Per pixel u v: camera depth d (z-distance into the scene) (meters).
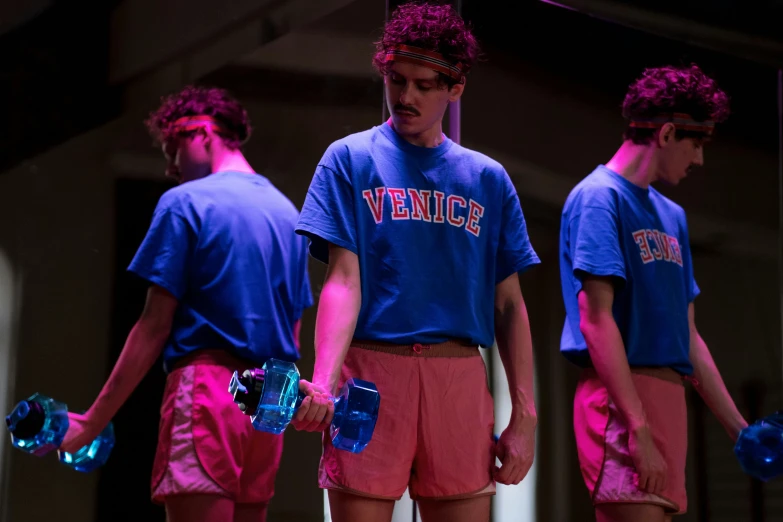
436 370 2.61
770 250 4.62
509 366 2.79
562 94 4.32
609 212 3.44
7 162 4.56
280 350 3.39
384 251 2.66
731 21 4.41
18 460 4.38
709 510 4.39
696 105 3.57
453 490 2.60
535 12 4.30
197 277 3.35
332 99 4.35
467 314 2.69
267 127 4.42
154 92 4.65
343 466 2.54
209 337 3.29
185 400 3.23
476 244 2.75
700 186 4.59
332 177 2.69
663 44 4.50
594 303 3.32
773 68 4.68
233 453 3.22
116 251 4.62
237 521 3.40
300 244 3.62
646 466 3.16
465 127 4.16
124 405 4.46
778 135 4.68
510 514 4.13
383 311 2.62
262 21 4.36
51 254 4.56
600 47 4.39
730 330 4.55
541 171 4.26
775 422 3.31
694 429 4.42
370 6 4.26
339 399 2.34
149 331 3.32
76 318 4.55
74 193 4.61
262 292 3.39
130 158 4.66
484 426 2.68
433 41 2.64
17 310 4.49
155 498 3.23
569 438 4.19
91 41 4.62
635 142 3.61
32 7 4.50
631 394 3.22
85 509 4.41
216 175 3.58
